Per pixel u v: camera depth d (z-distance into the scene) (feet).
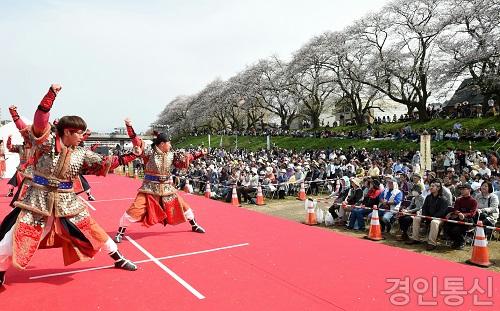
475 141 81.15
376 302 14.26
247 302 13.99
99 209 33.68
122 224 21.76
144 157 22.29
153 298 14.24
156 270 17.33
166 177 22.72
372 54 112.16
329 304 13.99
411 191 33.12
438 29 91.56
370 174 50.83
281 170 56.18
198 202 38.50
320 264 18.52
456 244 25.59
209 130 193.77
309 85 138.82
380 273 17.42
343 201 33.76
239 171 53.31
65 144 15.02
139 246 21.24
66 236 15.07
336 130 128.88
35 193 14.61
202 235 23.89
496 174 42.83
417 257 20.08
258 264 18.34
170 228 25.75
